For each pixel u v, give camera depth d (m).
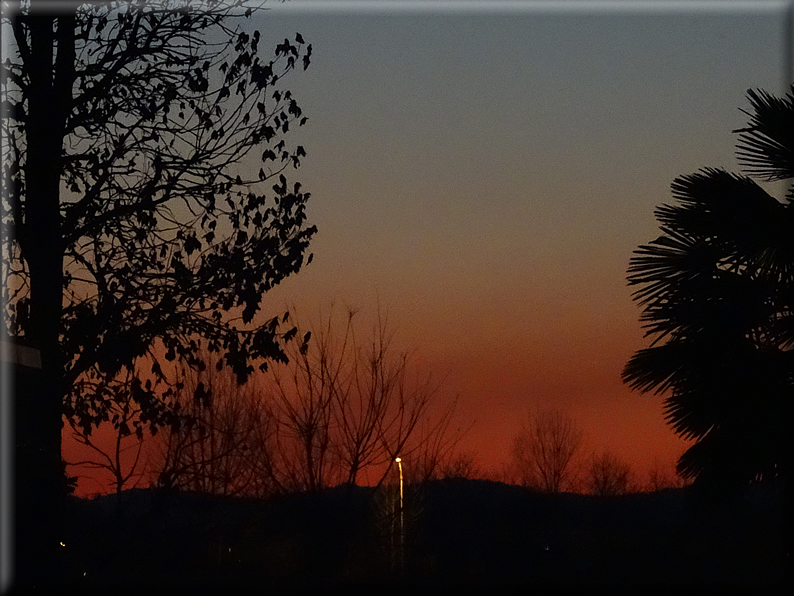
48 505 11.05
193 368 12.38
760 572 12.04
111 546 11.73
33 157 12.20
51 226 12.19
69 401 12.12
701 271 12.08
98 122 12.41
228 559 12.20
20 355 10.32
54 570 10.95
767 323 11.73
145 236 12.41
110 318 12.16
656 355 11.98
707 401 11.57
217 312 12.39
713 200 12.16
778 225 11.89
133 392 12.17
